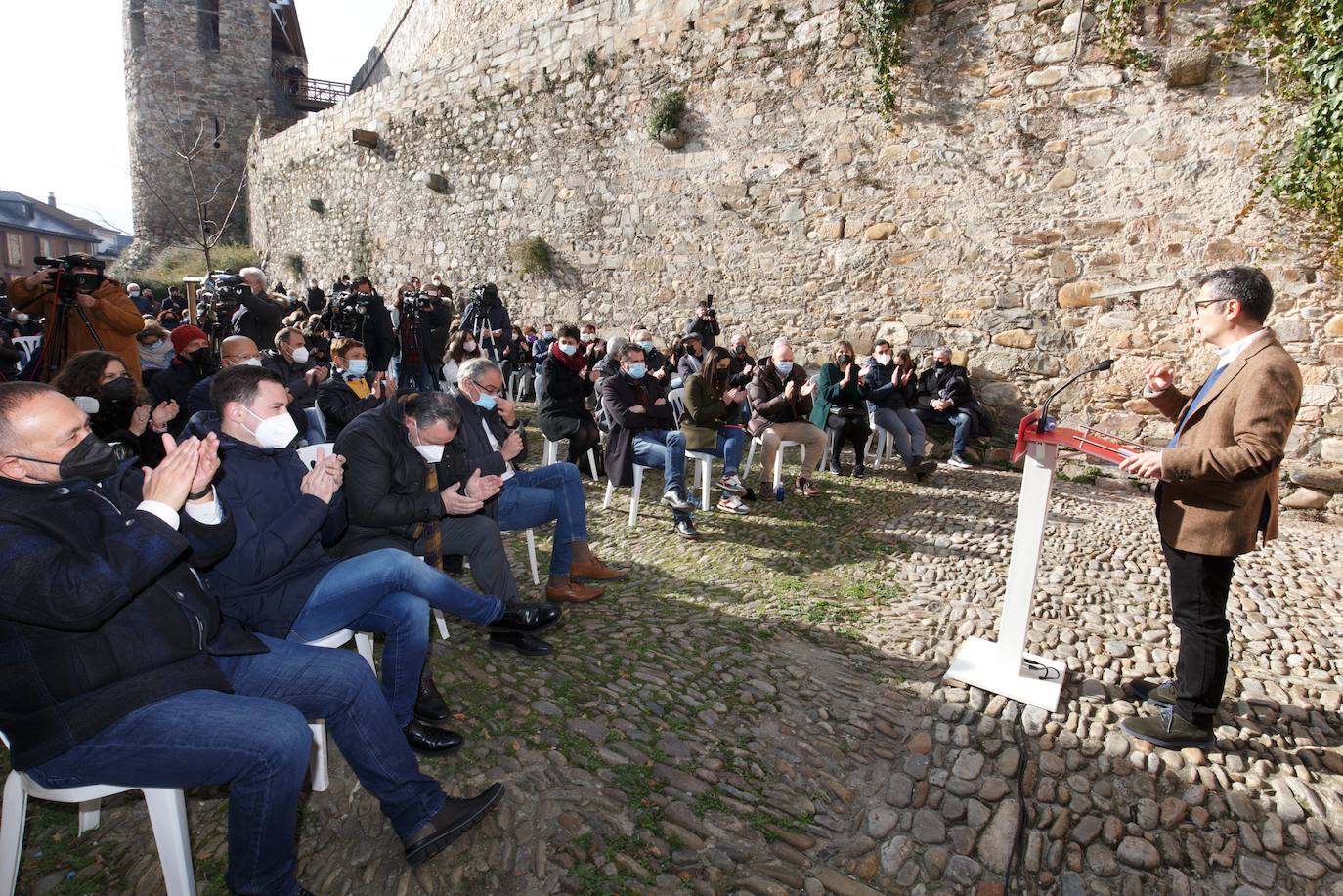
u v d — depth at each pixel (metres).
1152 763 2.43
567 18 9.28
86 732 1.48
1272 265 5.48
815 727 2.57
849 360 6.28
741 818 2.12
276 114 22.30
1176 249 5.82
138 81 20.77
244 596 2.15
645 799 2.16
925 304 6.97
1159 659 3.11
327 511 2.22
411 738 2.28
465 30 13.91
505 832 2.00
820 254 7.52
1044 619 3.50
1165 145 5.79
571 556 3.47
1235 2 5.42
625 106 8.84
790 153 7.61
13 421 1.45
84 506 1.55
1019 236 6.46
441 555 2.95
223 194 21.50
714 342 7.75
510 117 10.15
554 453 5.13
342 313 7.33
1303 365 5.44
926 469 6.07
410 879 1.86
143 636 1.58
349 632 2.27
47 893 1.80
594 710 2.56
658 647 3.04
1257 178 5.45
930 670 2.97
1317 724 2.68
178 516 1.66
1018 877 1.98
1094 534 4.84
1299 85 5.21
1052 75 6.17
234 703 1.62
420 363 8.14
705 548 4.35
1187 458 2.23
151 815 1.60
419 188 11.69
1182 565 2.45
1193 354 5.84
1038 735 2.56
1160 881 1.98
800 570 4.05
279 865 1.67
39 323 7.95
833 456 6.35
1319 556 4.59
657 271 8.80
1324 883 1.99
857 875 1.96
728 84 7.95
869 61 6.92
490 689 2.67
